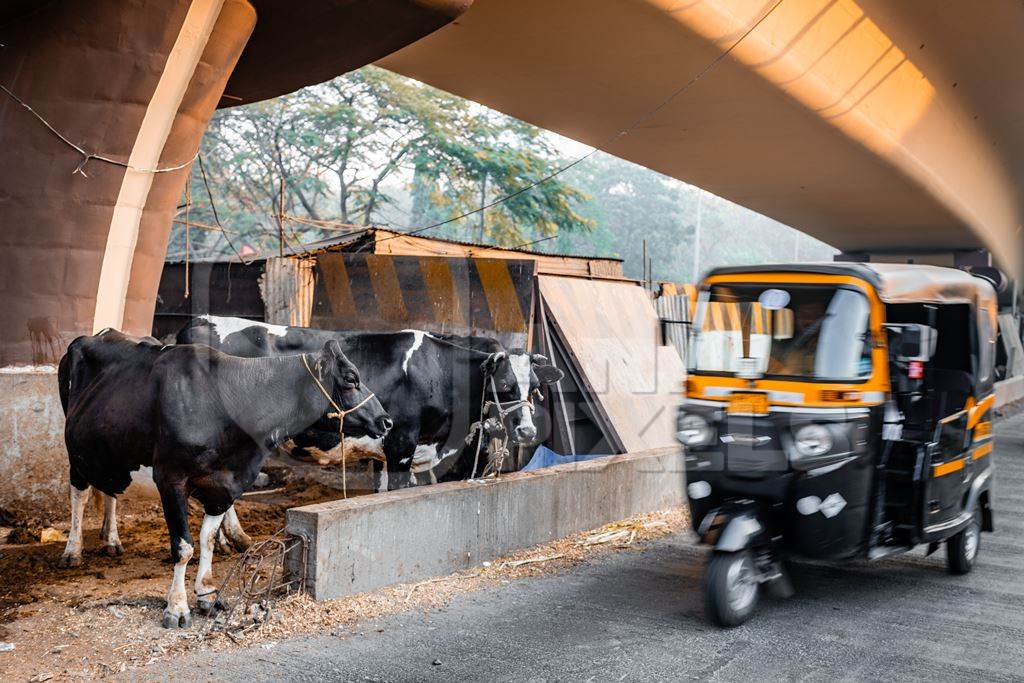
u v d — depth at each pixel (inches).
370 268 504.7
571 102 775.7
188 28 366.3
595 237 2188.7
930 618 272.2
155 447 256.2
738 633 255.3
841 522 266.5
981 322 327.3
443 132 1441.9
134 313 418.0
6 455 359.6
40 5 360.2
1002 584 312.5
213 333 333.4
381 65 687.1
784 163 970.7
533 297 463.5
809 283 280.1
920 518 287.6
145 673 215.9
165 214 415.5
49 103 365.7
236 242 1382.9
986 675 227.6
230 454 256.7
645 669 226.7
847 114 798.5
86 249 379.9
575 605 277.9
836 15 692.7
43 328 374.9
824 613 275.4
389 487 348.2
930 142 1001.5
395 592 280.2
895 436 281.4
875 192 1096.8
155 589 275.1
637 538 362.9
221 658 226.4
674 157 974.4
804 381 271.1
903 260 1664.6
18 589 273.1
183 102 397.4
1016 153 1325.0
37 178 369.4
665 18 563.8
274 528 354.3
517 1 542.9
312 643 238.4
